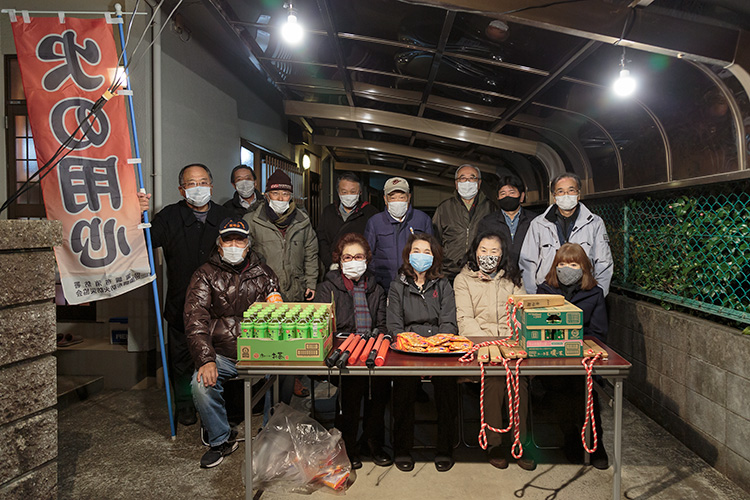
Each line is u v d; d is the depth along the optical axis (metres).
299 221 3.68
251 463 2.25
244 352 2.24
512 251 3.57
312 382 3.00
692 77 2.86
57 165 2.68
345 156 11.42
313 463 2.42
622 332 3.66
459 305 2.92
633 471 2.58
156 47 3.85
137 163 2.88
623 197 3.83
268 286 2.93
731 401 2.46
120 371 3.86
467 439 2.96
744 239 2.57
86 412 3.40
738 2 2.39
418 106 5.84
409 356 2.37
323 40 4.27
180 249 3.22
